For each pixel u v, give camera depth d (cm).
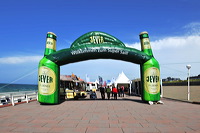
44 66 1217
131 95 2525
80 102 1372
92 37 1313
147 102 1315
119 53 1280
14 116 769
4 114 823
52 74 1222
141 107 1064
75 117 737
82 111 902
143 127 562
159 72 1292
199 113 841
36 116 767
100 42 1308
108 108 1013
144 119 691
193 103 1306
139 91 2259
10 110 955
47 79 1208
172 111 905
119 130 526
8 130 534
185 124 604
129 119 691
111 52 1278
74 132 508
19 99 1338
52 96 1202
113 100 1552
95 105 1164
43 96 1195
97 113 838
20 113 851
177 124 604
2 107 1080
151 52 1327
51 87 1209
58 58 1240
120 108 1014
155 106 1118
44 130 531
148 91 1255
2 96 1163
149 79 1265
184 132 504
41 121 660
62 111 907
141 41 1358
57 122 641
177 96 1873
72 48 1262
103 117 734
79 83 2152
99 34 1315
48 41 1285
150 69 1270
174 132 505
